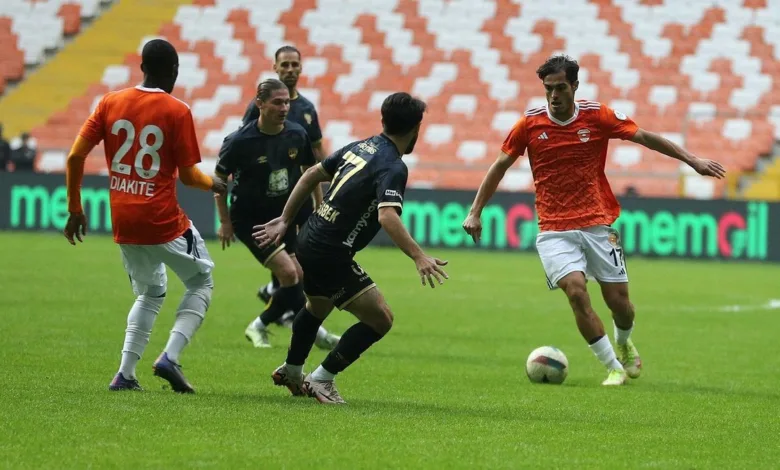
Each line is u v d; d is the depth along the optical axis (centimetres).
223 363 2864
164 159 2217
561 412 2275
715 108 9738
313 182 2267
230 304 4462
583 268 2791
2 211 7838
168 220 2227
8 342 3048
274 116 3023
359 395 2427
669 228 7938
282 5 10581
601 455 1800
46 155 9025
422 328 3969
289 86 3428
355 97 9725
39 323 3525
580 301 2759
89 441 1747
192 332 2306
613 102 9731
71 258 6112
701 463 1769
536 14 10625
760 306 5078
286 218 2291
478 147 9288
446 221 7912
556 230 2795
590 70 10050
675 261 7862
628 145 9269
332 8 10581
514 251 7900
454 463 1680
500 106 9688
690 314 4725
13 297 4291
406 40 10294
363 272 2219
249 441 1786
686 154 2692
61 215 7838
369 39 10294
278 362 2923
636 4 10769
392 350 3347
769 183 9069
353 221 2161
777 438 2045
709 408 2412
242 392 2361
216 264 6369
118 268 5666
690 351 3588
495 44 10294
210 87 9775
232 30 10331
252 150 3088
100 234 7812
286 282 3212
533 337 3809
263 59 10044
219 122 9456
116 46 10212
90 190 7806
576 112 2744
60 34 10231
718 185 8925
